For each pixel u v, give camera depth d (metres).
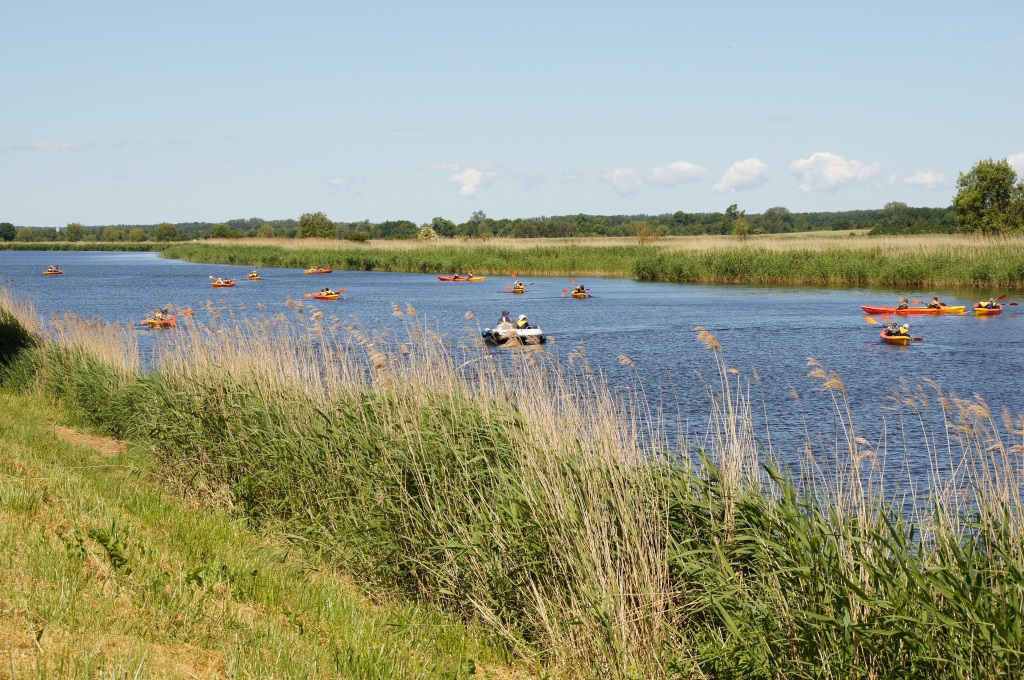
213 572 8.21
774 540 7.41
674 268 66.62
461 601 8.76
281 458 11.62
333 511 10.59
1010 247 55.72
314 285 69.25
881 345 31.52
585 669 7.43
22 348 22.19
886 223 177.25
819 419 18.95
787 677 6.64
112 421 16.75
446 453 9.84
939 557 6.95
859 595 6.27
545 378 11.09
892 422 18.52
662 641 7.35
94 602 6.62
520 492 8.80
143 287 68.12
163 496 11.70
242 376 13.62
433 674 7.09
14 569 6.89
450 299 53.19
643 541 7.80
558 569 8.17
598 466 8.53
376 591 9.36
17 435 13.79
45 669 5.21
